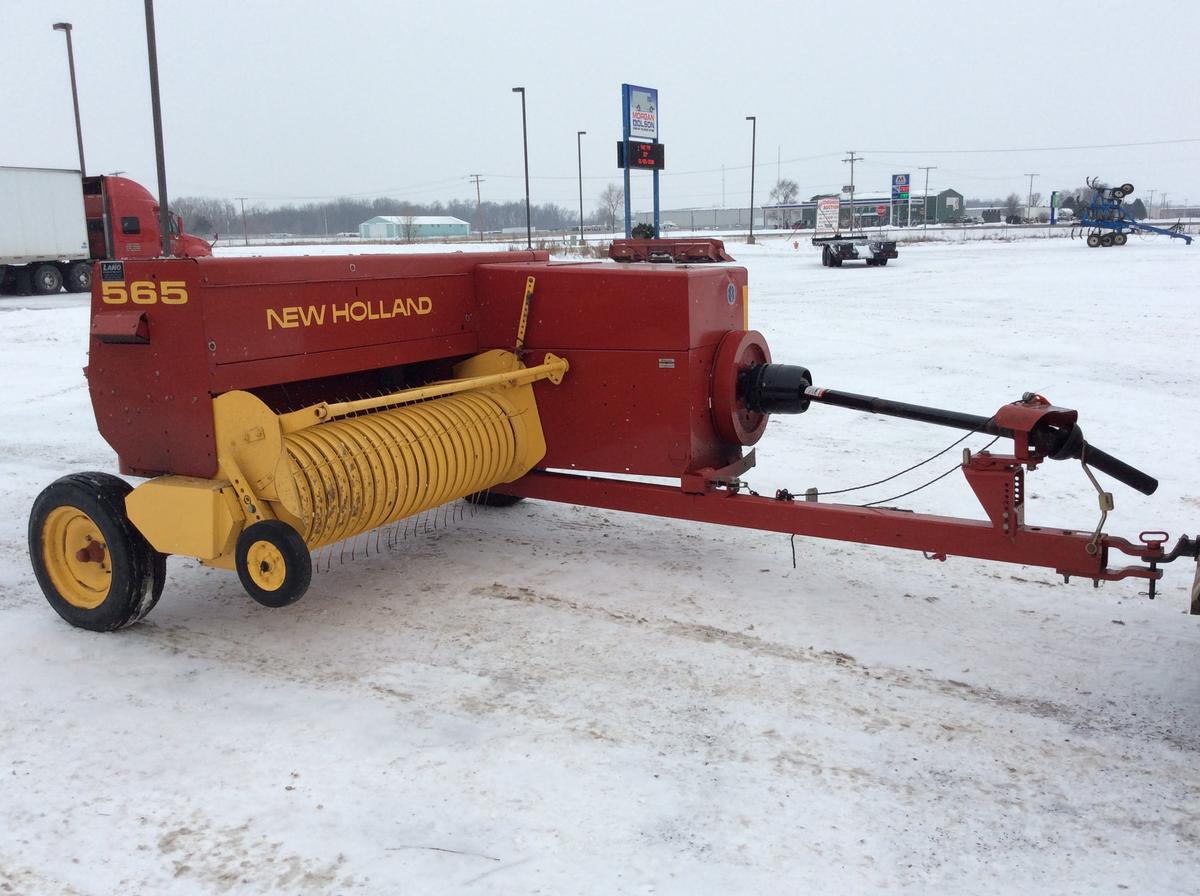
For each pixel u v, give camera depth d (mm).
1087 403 9523
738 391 5199
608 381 5266
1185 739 3613
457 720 3799
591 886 2834
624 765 3465
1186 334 14039
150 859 2992
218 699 3996
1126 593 5004
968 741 3615
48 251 27562
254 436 4215
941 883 2844
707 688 4047
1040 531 4082
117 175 28344
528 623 4738
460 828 3113
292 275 4512
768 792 3299
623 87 25047
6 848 3055
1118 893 2791
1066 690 4000
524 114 37156
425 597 5090
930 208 110312
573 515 6539
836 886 2828
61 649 4496
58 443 8703
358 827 3127
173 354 4293
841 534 4645
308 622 4781
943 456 7793
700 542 5938
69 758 3559
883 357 12820
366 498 4590
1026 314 17109
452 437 5062
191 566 5629
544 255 6145
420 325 5238
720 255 6785
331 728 3744
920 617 4758
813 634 4574
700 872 2895
